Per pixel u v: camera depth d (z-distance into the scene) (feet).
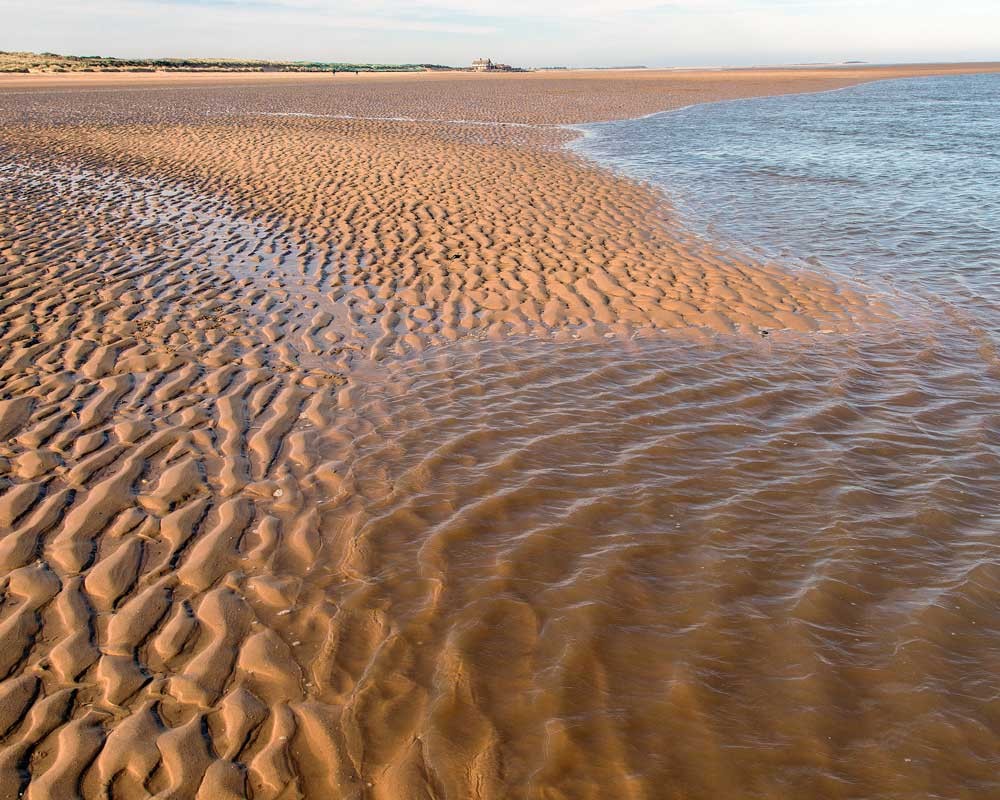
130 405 16.55
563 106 105.50
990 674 9.84
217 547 11.97
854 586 11.43
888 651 10.18
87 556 11.64
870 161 54.90
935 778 8.32
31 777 8.07
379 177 43.06
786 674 9.76
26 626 10.18
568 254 29.50
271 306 23.25
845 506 13.55
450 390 17.99
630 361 20.02
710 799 8.06
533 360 19.97
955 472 14.75
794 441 15.90
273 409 16.67
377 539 12.29
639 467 14.74
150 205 36.22
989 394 18.26
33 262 26.30
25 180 41.24
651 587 11.35
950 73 254.88
